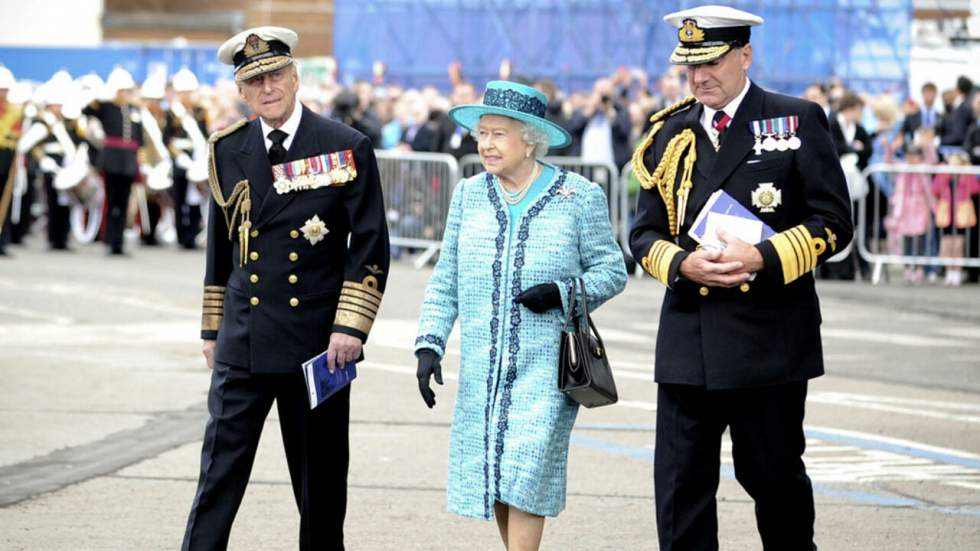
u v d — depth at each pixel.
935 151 73.25
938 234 72.62
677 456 22.73
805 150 22.28
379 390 41.94
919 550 26.88
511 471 22.62
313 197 23.16
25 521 28.11
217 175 23.52
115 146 80.38
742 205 22.41
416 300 61.94
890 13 99.19
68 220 85.56
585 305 22.95
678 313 22.75
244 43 23.00
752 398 22.52
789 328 22.39
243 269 23.31
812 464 33.94
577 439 36.31
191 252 85.75
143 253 84.25
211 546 22.81
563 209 23.23
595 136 75.12
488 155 23.22
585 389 22.62
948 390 43.41
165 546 26.56
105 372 44.12
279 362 23.00
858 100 72.44
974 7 101.94
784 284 22.00
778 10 99.69
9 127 80.06
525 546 22.92
